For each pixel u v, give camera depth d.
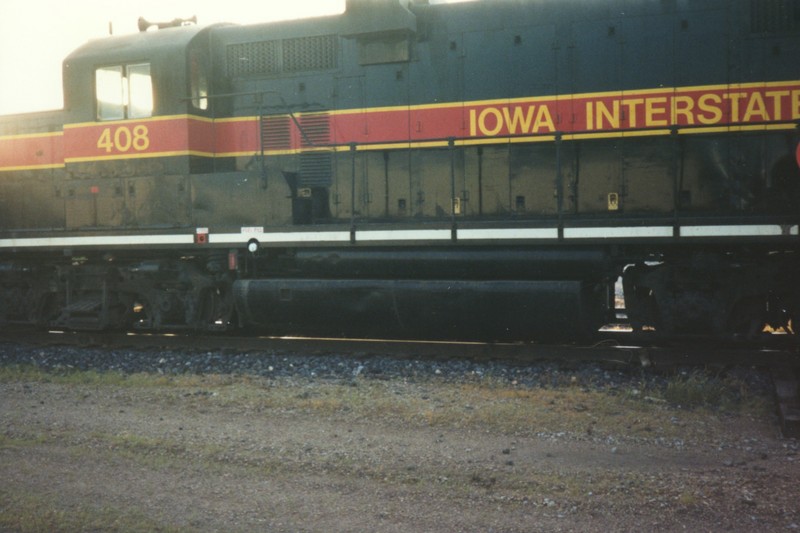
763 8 7.18
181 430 5.64
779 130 7.03
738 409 5.98
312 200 8.68
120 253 9.57
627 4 7.64
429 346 7.95
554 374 6.95
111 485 4.57
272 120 9.02
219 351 8.47
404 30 8.27
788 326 8.05
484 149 8.06
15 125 9.98
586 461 4.81
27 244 9.68
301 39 8.93
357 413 5.95
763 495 4.17
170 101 8.85
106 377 7.50
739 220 6.90
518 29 8.02
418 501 4.23
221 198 8.70
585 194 7.70
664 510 4.00
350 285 8.11
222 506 4.21
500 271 7.72
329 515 4.07
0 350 9.04
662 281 7.28
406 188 8.41
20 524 4.02
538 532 3.80
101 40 9.53
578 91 7.77
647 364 6.99
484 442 5.23
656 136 7.41
